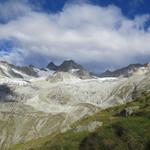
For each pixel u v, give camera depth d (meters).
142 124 69.25
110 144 66.19
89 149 68.56
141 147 63.09
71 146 75.75
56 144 78.44
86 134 82.81
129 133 66.31
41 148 84.25
